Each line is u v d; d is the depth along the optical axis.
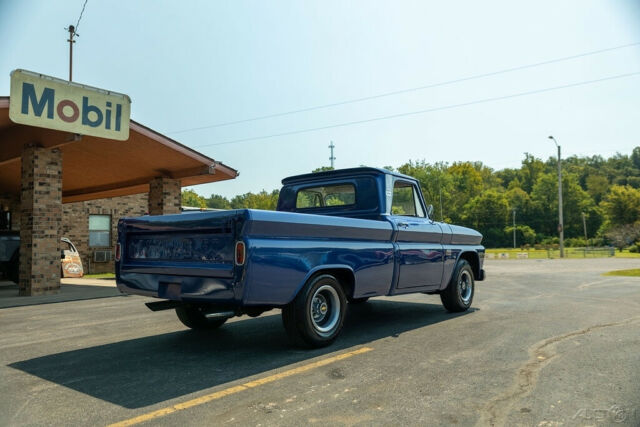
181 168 14.48
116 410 3.40
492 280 14.09
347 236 5.55
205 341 5.72
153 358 4.90
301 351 5.13
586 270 19.59
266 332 6.26
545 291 10.79
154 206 15.13
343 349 5.18
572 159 170.50
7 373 4.39
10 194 19.25
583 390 3.71
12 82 9.59
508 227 101.00
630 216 88.50
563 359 4.61
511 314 7.41
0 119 10.95
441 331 6.10
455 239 7.66
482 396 3.60
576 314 7.33
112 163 14.11
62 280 16.38
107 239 21.91
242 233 4.41
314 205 7.14
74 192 19.00
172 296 5.06
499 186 146.12
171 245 5.14
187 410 3.38
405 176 7.04
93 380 4.14
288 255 4.77
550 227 107.06
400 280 6.32
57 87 10.24
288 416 3.24
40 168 11.08
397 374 4.19
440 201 101.00
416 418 3.18
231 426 3.08
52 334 6.28
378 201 6.46
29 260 10.93
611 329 6.09
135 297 10.71
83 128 10.61
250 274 4.41
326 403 3.49
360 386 3.87
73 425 3.14
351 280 5.61
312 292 5.09
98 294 11.05
